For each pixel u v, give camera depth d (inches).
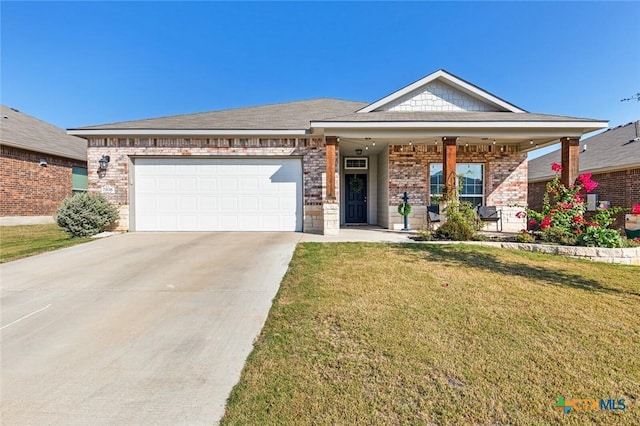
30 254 270.7
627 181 478.6
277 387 91.0
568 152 366.3
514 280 192.7
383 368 98.7
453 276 199.8
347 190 532.4
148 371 103.0
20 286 190.4
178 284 192.5
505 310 143.7
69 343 122.7
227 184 413.1
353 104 576.4
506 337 117.6
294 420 77.8
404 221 437.1
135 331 132.3
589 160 565.3
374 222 526.0
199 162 411.5
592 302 154.5
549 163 713.6
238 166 412.8
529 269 221.1
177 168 411.2
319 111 508.7
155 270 222.1
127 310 154.6
